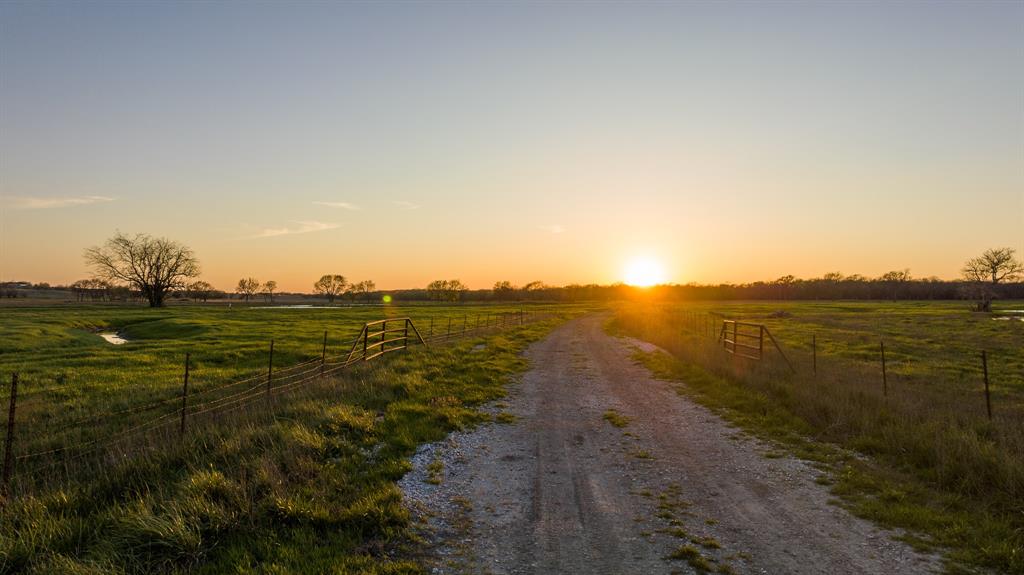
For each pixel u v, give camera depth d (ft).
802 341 113.09
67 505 23.32
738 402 47.80
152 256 323.98
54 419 46.11
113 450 31.78
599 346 106.93
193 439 31.86
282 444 30.89
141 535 20.03
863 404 40.98
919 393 45.42
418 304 445.37
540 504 26.11
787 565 19.60
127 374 72.54
